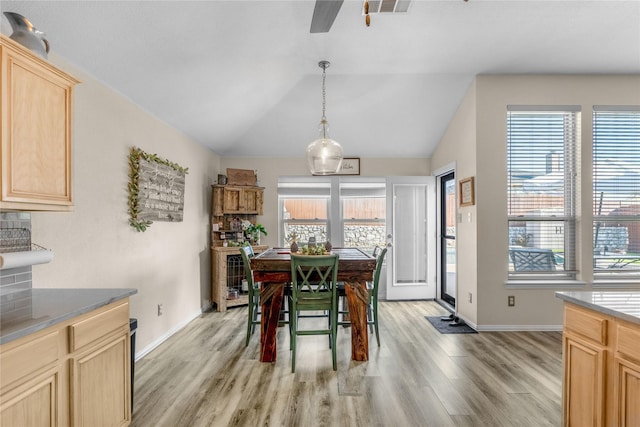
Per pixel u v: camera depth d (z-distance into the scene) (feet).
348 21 9.18
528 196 12.85
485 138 12.71
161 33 8.18
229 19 8.40
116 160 9.32
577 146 12.82
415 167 18.31
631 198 12.87
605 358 5.28
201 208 15.51
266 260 10.19
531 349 10.89
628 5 9.00
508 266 12.76
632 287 12.53
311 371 9.44
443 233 17.57
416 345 11.32
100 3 6.87
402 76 12.83
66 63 7.65
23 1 6.25
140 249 10.44
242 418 7.20
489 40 10.40
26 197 5.17
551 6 8.96
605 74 12.80
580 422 5.81
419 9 8.83
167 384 8.67
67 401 4.99
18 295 6.06
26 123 5.16
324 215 18.60
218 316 14.82
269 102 13.98
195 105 11.96
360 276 10.35
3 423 3.95
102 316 5.73
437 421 7.09
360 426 6.92
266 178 18.15
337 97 14.05
